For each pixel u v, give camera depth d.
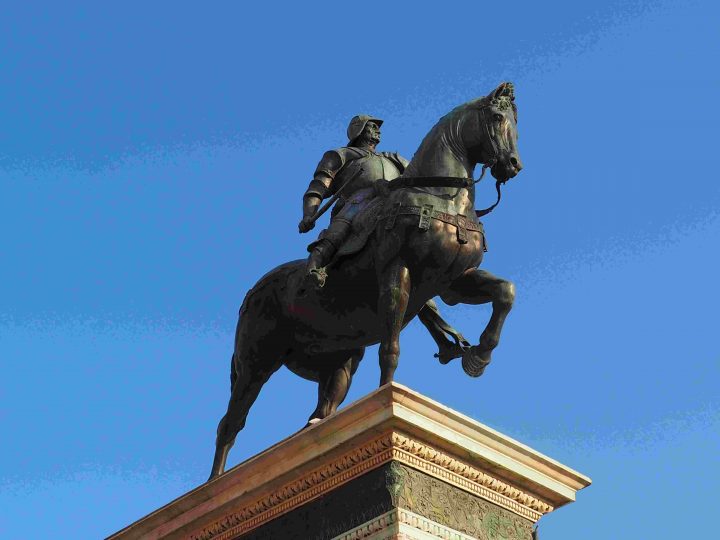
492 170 12.91
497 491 11.57
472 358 12.52
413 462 11.02
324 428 11.19
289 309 13.52
